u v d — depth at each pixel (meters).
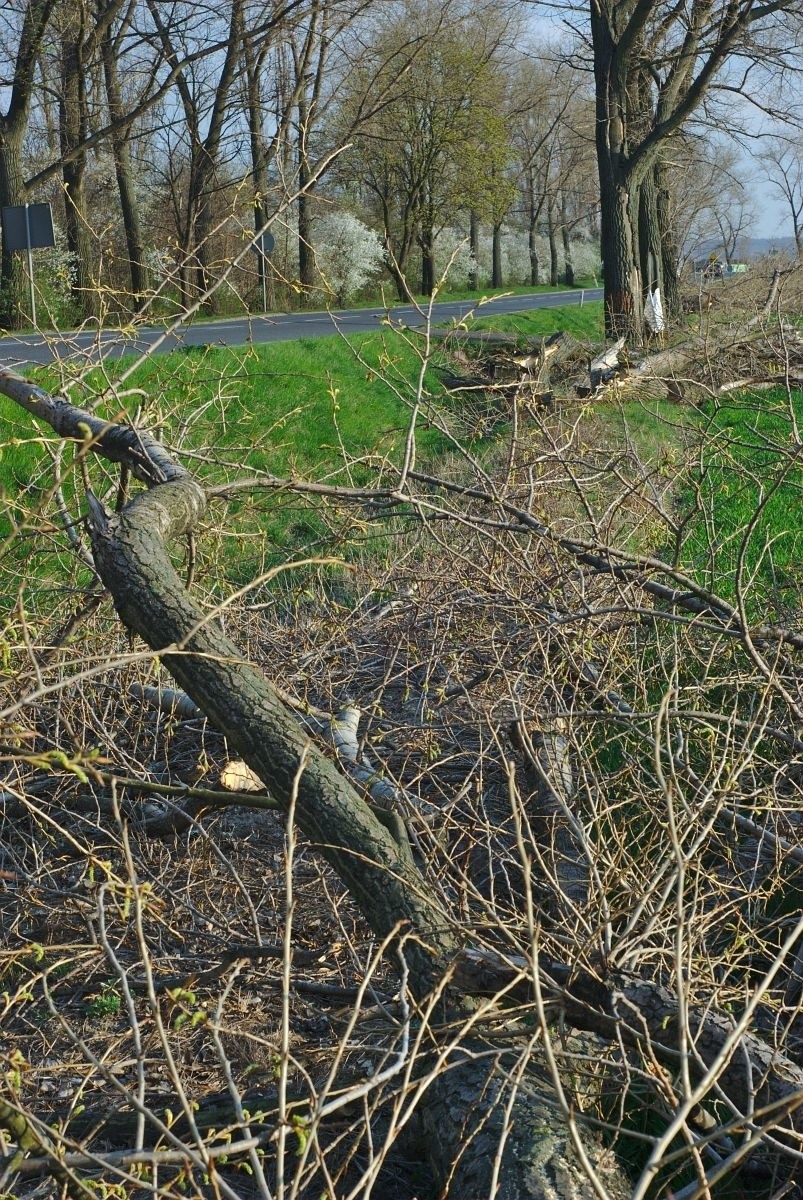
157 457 3.79
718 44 20.23
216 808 4.63
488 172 42.75
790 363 8.50
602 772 4.40
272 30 24.55
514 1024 2.65
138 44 25.19
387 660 5.33
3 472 8.57
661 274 23.45
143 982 3.56
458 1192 2.32
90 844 4.23
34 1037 3.43
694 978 2.87
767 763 3.70
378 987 3.45
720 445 6.36
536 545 4.96
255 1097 3.05
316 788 2.95
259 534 5.76
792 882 3.91
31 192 24.56
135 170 32.50
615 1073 2.74
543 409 6.12
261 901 3.96
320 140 34.06
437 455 10.76
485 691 4.82
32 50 23.53
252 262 24.03
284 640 5.52
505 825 4.27
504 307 33.41
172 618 3.11
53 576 5.70
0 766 4.20
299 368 14.55
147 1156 1.91
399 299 38.12
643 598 5.14
